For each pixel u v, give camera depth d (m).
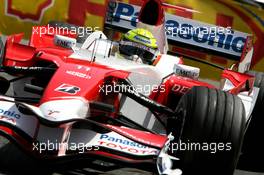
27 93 24.42
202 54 46.84
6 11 44.66
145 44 25.83
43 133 19.52
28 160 21.66
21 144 19.53
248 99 25.77
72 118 18.95
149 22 28.66
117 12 39.94
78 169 21.97
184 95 22.56
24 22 44.97
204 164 21.48
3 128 19.94
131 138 19.64
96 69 21.95
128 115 23.56
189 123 21.39
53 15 45.28
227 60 47.09
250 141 29.39
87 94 20.38
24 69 22.59
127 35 25.97
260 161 29.62
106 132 20.69
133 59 25.62
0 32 44.72
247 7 47.09
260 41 47.78
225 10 46.75
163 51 29.22
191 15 46.09
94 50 23.91
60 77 20.88
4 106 20.41
